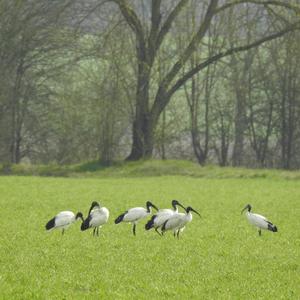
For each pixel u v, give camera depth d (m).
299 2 141.75
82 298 34.78
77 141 163.62
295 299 35.22
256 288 37.53
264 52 176.88
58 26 143.12
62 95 157.62
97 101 144.62
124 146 162.75
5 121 155.88
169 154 180.50
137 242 52.12
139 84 144.25
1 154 159.38
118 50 141.12
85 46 147.88
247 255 47.34
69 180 117.69
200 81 195.00
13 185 104.62
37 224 62.19
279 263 44.59
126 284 38.09
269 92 178.75
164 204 79.62
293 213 72.38
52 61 155.00
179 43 152.12
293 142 179.50
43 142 167.50
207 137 176.00
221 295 35.72
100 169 135.25
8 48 144.62
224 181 117.88
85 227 53.41
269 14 136.88
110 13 139.75
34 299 34.50
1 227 60.03
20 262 44.16
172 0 152.00
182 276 40.28
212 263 44.22
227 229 59.94
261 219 55.72
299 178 124.06
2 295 34.91
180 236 55.66
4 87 149.12
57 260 44.88
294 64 161.38
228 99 180.75
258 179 123.00
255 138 178.25
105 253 47.47
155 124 146.38
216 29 161.25
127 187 103.94
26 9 142.25
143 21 146.00
